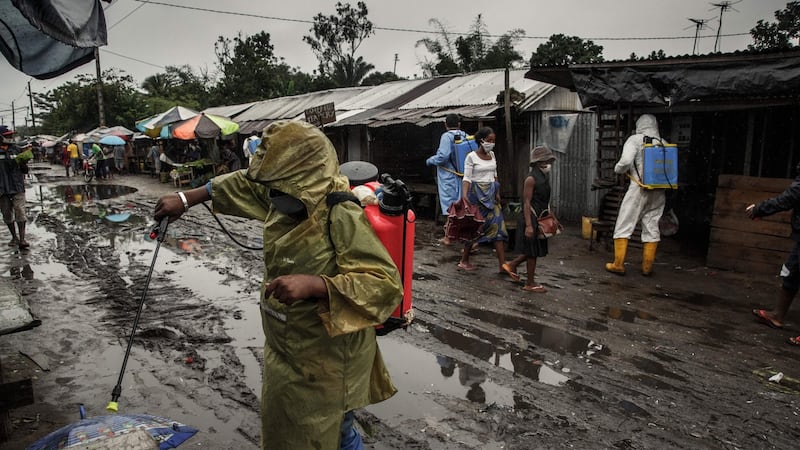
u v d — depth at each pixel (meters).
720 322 5.18
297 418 2.03
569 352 4.47
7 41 4.27
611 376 4.03
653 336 4.82
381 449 3.07
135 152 28.20
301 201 1.97
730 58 6.32
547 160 5.86
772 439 3.21
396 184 2.21
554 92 10.98
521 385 3.88
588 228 9.07
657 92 6.93
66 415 3.40
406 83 16.75
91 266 7.29
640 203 6.63
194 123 18.06
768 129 8.20
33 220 11.52
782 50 5.91
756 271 6.78
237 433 3.23
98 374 4.00
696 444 3.15
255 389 3.78
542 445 3.12
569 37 25.27
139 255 7.96
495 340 4.73
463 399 3.67
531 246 6.01
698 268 7.20
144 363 4.20
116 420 2.37
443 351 4.50
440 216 10.55
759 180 6.66
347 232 1.94
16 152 8.27
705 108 8.28
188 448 3.05
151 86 45.00
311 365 2.01
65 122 43.03
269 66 35.47
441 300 5.85
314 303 1.96
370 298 1.85
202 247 8.55
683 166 9.20
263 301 2.12
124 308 5.50
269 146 1.94
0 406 2.97
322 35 37.31
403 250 2.25
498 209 6.79
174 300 5.76
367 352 2.16
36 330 4.87
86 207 13.78
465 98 11.94
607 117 10.09
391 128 13.81
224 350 4.44
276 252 2.01
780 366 4.21
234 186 2.45
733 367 4.19
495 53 28.41
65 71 4.66
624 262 7.58
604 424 3.35
